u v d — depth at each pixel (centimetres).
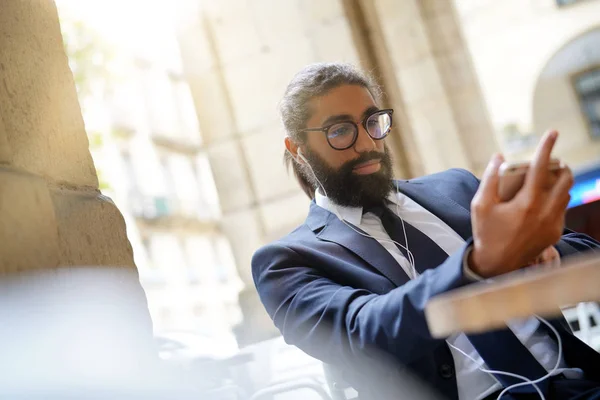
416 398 178
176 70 3241
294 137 212
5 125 153
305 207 497
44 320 140
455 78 810
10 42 162
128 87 2894
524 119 1977
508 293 104
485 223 127
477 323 107
